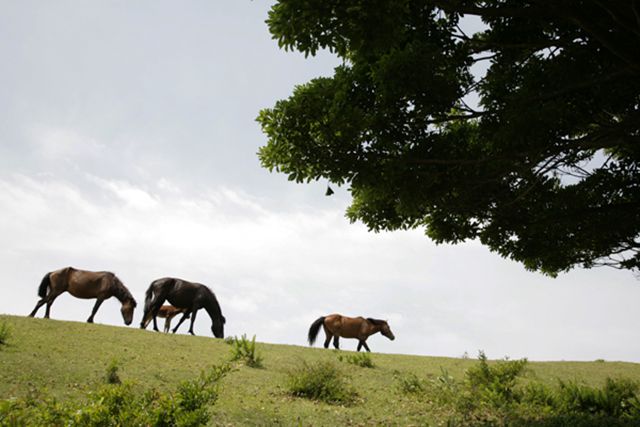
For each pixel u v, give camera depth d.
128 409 4.98
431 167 7.29
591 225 9.58
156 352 11.40
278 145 7.01
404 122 7.13
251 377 10.36
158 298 18.06
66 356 9.61
